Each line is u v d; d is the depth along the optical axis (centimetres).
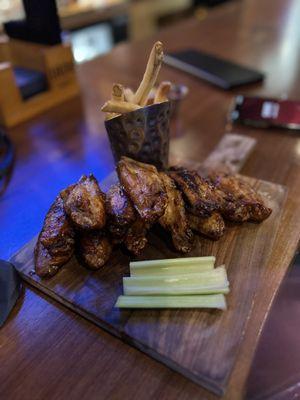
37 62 50
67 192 28
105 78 61
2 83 45
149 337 22
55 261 26
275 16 90
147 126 30
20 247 30
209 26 85
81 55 111
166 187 27
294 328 29
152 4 140
